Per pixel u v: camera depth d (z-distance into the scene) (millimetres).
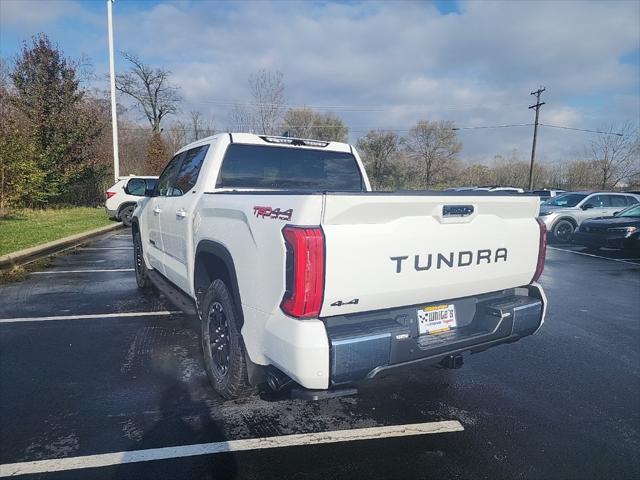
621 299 7152
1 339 4629
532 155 36938
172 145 40438
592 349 4781
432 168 53562
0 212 15406
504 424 3209
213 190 3975
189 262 3979
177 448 2801
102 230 13875
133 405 3309
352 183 4855
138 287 6867
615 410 3447
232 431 3004
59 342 4562
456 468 2686
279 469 2633
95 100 25453
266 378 2934
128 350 4371
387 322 2664
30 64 19297
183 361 4117
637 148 41062
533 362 4391
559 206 16172
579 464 2756
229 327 3145
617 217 12727
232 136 4199
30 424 3020
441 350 2805
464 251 2926
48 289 6793
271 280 2529
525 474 2645
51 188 19062
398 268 2604
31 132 18547
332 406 3398
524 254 3307
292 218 2396
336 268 2371
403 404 3469
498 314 3137
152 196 5684
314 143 4629
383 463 2717
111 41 20469
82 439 2861
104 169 23016
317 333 2354
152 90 43656
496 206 3070
